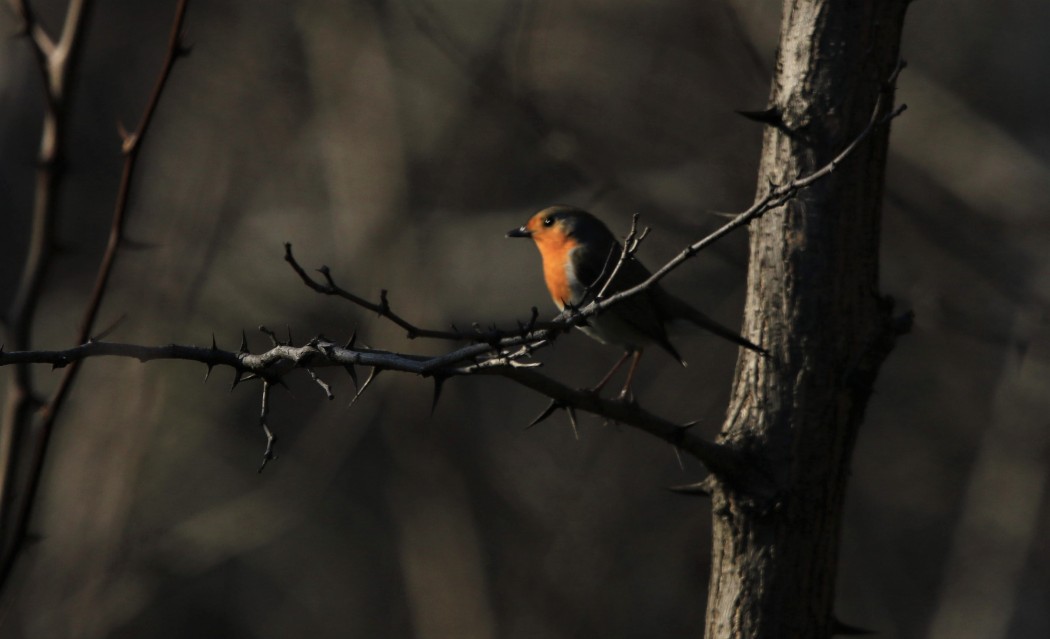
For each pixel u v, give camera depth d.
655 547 15.87
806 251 4.61
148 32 17.92
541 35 14.48
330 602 19.20
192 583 18.73
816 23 4.64
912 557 18.28
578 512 16.11
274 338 3.90
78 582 13.24
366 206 15.66
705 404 16.23
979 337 9.29
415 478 16.12
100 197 17.06
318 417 16.50
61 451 13.61
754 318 4.72
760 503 4.52
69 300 16.42
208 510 16.23
